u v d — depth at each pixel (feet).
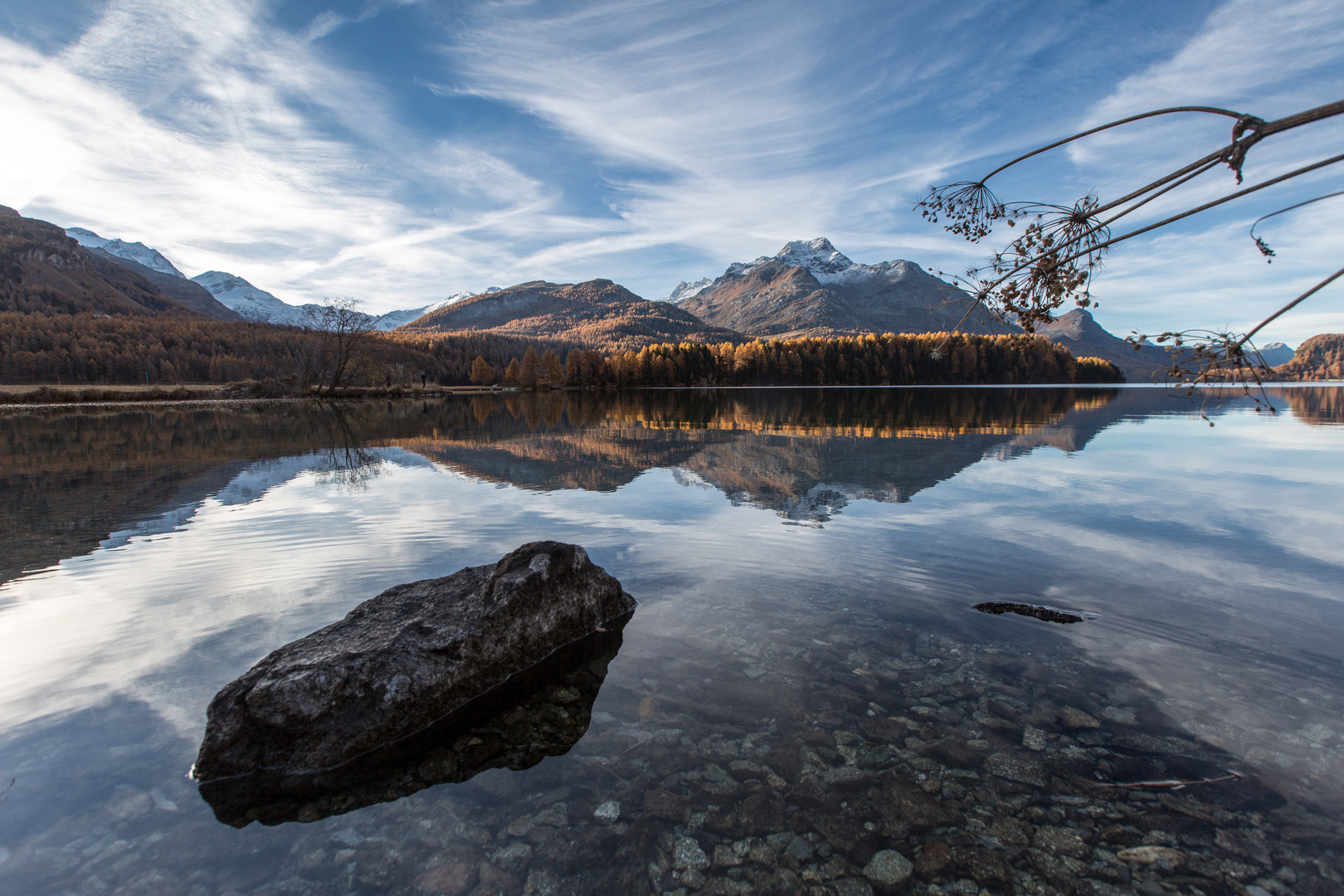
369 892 10.61
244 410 156.15
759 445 70.90
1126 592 23.35
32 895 10.37
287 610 22.35
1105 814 12.11
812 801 12.72
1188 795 12.53
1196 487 43.11
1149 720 15.03
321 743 14.38
